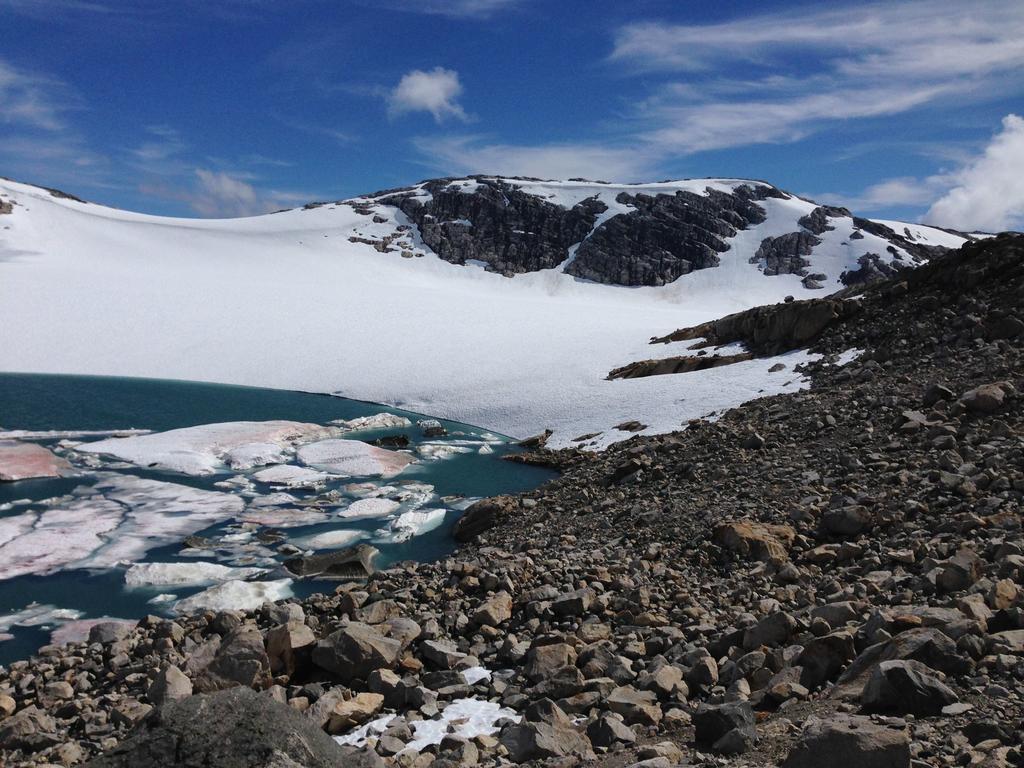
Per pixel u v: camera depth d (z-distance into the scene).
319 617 13.67
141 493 25.56
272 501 25.45
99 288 78.38
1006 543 11.29
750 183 195.38
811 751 5.52
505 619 12.70
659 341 55.56
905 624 8.57
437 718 8.95
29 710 9.89
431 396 50.47
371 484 28.19
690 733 7.50
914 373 27.38
